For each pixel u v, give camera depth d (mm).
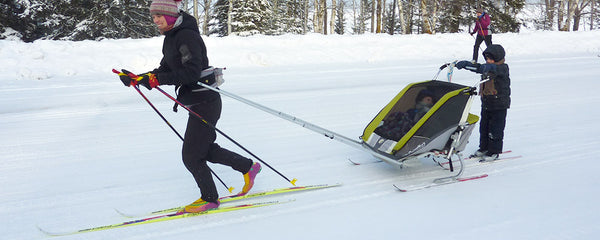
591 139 4707
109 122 5473
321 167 3936
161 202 3195
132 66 9430
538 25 30656
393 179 3625
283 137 4914
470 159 4133
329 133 3230
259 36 12406
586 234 2561
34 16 16250
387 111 3723
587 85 7969
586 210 2895
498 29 22891
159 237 2639
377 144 3543
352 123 5559
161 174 3773
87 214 2992
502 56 3781
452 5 22203
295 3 32188
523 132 5047
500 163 4000
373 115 5977
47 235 2693
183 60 2594
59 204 3150
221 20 24891
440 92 3637
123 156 4242
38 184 3525
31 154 4262
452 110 3406
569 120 5582
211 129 2850
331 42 12531
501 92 3830
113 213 3008
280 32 26578
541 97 6996
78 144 4598
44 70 8812
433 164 4004
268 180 3607
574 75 9039
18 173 3764
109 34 17359
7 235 2695
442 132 3373
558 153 4250
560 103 6574
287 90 7559
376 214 2914
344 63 10836
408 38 13703
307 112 6090
